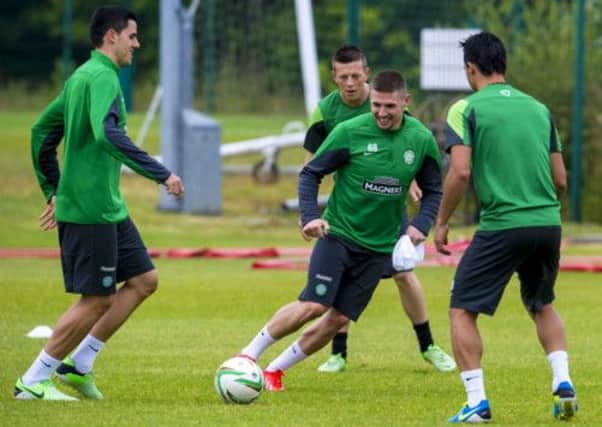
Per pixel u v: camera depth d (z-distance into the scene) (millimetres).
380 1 111438
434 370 29453
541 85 72000
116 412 23000
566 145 71750
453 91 67688
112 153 23016
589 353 31734
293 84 113250
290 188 77188
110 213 23797
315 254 25031
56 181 25281
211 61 108000
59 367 24688
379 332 35750
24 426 21562
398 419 22750
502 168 22281
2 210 66312
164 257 54500
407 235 24500
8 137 94188
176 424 21828
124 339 33469
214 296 42469
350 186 24891
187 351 31516
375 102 24312
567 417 22703
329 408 23938
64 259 24031
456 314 22438
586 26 73438
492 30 74938
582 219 70125
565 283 47594
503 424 22281
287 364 26203
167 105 68188
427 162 24984
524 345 33250
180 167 68688
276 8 112938
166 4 67750
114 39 23719
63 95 24391
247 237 62125
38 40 144375
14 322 36250
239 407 23812
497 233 22156
